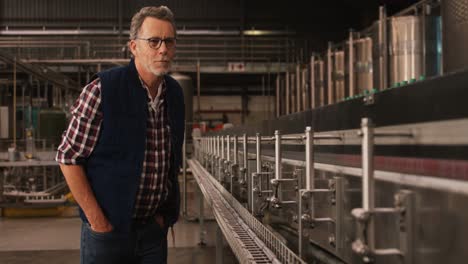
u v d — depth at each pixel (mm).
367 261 781
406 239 744
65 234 4594
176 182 1535
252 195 1668
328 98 6238
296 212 1333
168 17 1311
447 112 637
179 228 4746
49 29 10492
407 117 739
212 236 4387
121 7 10492
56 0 10484
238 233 1507
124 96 1325
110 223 1356
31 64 6398
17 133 7996
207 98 11297
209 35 10633
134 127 1338
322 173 1149
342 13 10648
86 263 1419
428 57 4410
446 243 649
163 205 1515
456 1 3053
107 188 1336
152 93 1391
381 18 4605
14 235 4566
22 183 6500
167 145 1449
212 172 3500
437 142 663
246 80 10914
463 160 607
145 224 1469
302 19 10688
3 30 10398
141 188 1399
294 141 1377
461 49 3031
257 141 1651
